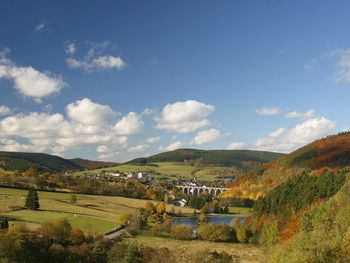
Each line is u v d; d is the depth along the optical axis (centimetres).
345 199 11381
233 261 13425
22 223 14675
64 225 14225
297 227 13738
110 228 17412
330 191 16088
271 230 15200
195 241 17088
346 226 9381
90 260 12675
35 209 19625
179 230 17575
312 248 8088
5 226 14175
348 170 17225
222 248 15638
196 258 13575
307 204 15938
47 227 13775
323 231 9994
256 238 16800
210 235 17388
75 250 12750
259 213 18938
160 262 13225
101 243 13688
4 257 11512
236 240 17450
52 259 12212
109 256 13075
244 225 18450
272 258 10138
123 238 15688
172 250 14738
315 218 11588
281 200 18138
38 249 12238
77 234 13900
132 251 13250
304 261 7788
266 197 19875
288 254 8844
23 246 11969
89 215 19850
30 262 11731
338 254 7731
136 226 18550
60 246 12769
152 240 16662
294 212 15988
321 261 7675
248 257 14025
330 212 11162
